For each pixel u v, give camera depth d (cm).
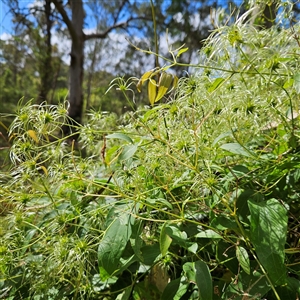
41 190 37
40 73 411
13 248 37
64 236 34
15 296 38
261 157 36
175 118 37
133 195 35
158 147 36
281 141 36
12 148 36
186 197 37
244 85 38
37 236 38
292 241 37
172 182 37
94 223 37
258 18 46
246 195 33
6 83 586
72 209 40
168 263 34
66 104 39
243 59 37
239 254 29
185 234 31
